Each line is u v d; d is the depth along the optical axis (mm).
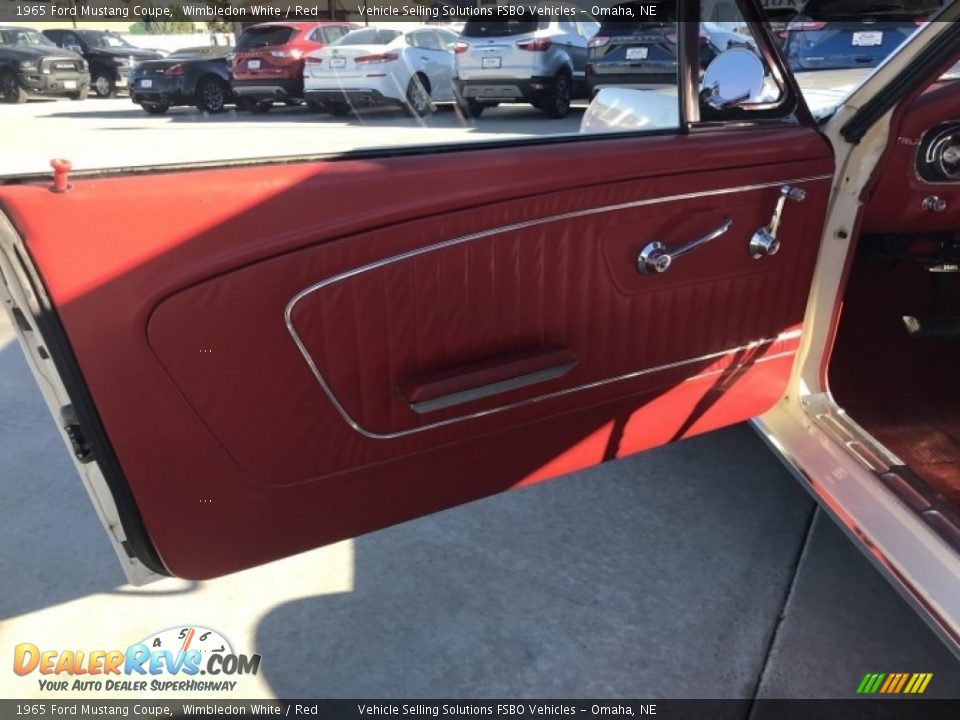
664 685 1766
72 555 2174
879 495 1658
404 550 2199
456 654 1846
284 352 1218
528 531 2281
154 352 1121
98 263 1058
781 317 1725
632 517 2344
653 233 1475
